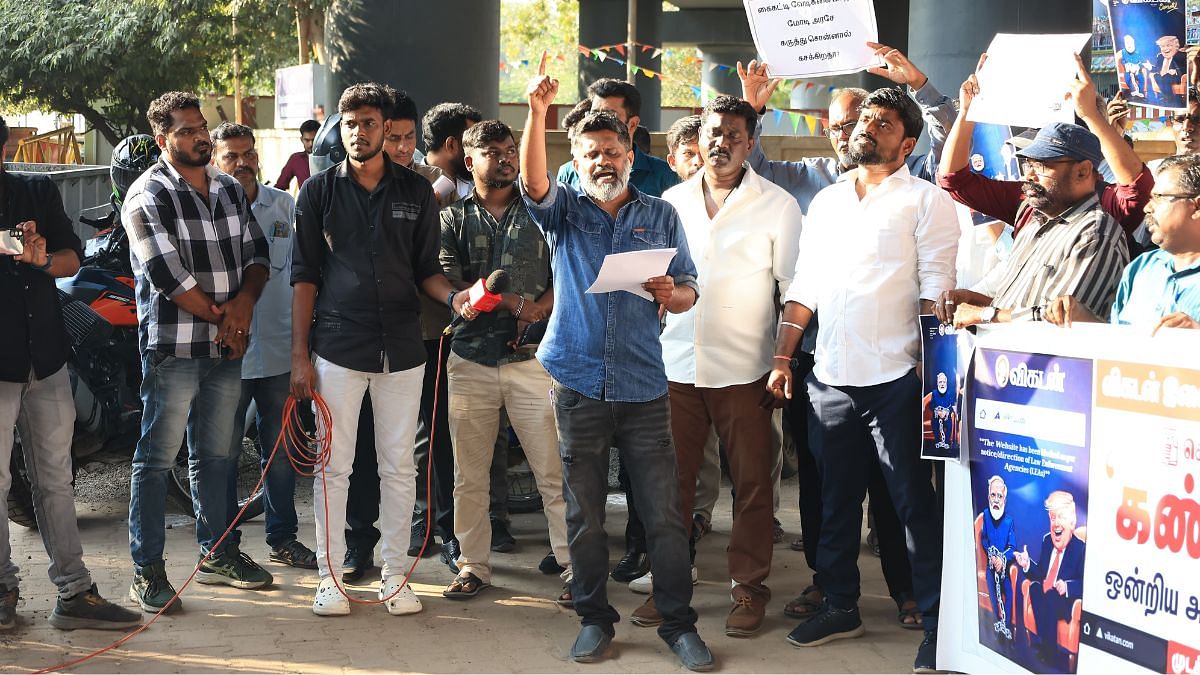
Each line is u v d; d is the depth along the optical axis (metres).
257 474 6.84
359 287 4.67
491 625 4.66
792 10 5.02
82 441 5.95
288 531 5.40
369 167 4.69
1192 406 3.18
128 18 17.88
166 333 4.67
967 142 4.46
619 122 4.23
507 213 5.00
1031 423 3.68
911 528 4.27
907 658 4.37
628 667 4.25
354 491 5.22
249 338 5.15
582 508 4.27
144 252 4.59
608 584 5.22
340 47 10.54
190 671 4.11
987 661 3.93
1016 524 3.75
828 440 4.42
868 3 4.91
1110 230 3.83
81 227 10.91
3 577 4.46
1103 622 3.45
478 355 4.89
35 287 4.36
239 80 19.86
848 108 4.87
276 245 5.55
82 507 6.29
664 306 4.39
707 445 5.80
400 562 4.82
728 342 4.62
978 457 3.89
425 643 4.44
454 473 5.29
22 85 19.28
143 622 4.59
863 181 4.38
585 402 4.21
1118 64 4.75
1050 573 3.63
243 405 5.52
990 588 3.88
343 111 4.65
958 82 9.06
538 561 5.53
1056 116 4.27
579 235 4.25
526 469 6.46
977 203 4.51
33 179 4.47
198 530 5.09
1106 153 4.21
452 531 5.43
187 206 4.69
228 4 17.58
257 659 4.23
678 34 28.58
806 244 4.48
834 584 4.51
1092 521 3.48
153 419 4.71
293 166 10.68
